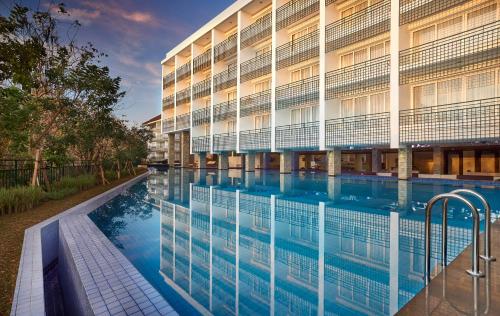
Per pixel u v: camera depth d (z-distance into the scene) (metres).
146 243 6.27
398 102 13.29
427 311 2.28
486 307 2.31
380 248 5.27
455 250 4.82
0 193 8.24
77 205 9.06
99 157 18.31
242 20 22.56
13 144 9.84
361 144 14.78
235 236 6.68
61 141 12.22
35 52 4.66
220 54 25.23
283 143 19.06
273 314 3.17
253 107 21.61
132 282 3.60
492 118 10.99
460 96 12.47
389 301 3.37
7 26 4.46
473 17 12.04
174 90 35.44
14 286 3.44
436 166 17.30
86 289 3.41
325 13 16.41
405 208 8.78
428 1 12.39
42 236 5.79
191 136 29.52
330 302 3.44
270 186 15.78
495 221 5.66
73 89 11.59
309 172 23.94
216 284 4.10
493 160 17.34
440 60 12.28
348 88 15.40
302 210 9.29
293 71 19.89
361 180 16.17
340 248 5.46
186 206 10.71
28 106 9.19
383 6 14.02
